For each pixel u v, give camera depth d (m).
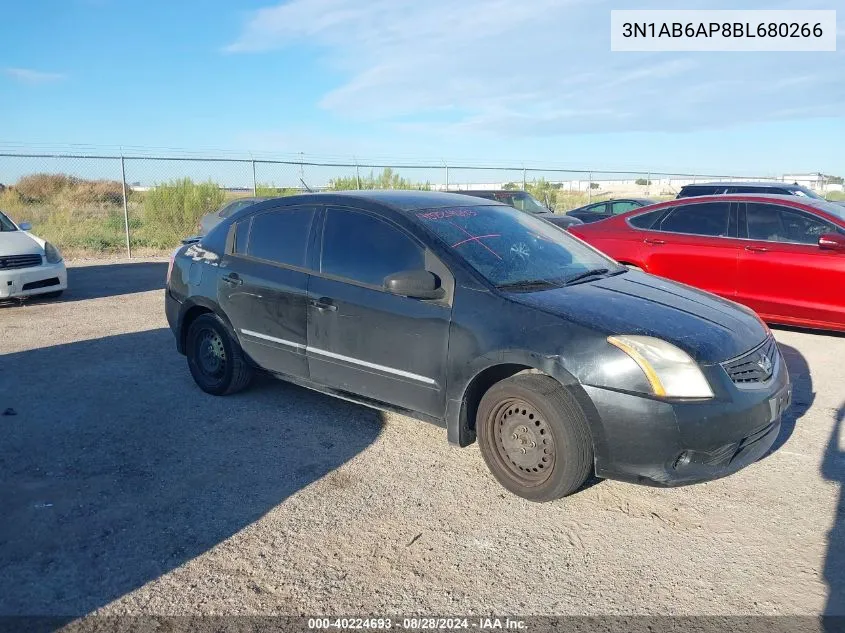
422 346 4.05
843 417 4.95
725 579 3.05
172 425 4.85
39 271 9.43
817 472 4.08
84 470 4.12
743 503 3.72
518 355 3.65
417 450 4.44
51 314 8.94
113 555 3.23
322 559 3.21
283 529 3.46
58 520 3.54
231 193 21.56
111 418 4.98
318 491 3.87
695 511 3.65
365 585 3.01
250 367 5.18
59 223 19.81
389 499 3.78
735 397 3.45
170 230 19.25
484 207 4.86
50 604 2.87
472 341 3.82
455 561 3.19
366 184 22.09
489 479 4.02
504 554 3.25
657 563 3.17
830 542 3.33
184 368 6.29
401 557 3.22
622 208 17.91
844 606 2.86
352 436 4.66
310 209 4.82
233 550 3.28
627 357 3.42
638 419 3.37
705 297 4.26
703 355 3.45
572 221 13.59
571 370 3.49
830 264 6.77
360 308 4.32
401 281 3.92
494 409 3.81
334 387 4.61
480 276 3.96
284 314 4.78
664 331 3.53
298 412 5.12
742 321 3.94
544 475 3.65
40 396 5.48
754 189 13.55
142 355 6.77
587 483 3.97
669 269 7.72
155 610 2.84
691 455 3.42
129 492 3.85
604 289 4.09
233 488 3.90
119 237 18.53
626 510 3.66
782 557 3.21
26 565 3.15
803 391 5.55
